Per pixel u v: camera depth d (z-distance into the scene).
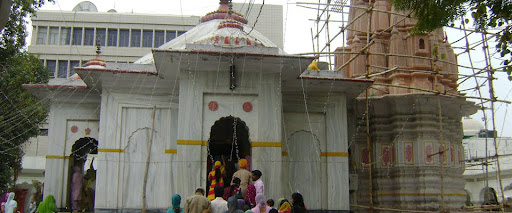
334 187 12.12
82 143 14.87
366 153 14.76
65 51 35.25
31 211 16.92
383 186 14.40
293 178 12.10
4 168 17.69
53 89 12.74
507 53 8.27
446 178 14.17
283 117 12.36
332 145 12.39
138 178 11.60
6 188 18.59
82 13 35.97
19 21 15.66
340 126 12.53
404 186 14.00
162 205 11.47
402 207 13.76
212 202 7.83
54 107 13.20
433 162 13.93
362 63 15.89
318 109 12.57
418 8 8.62
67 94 13.04
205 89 10.70
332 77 11.94
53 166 12.91
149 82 11.81
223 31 11.20
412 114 14.34
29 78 17.55
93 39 35.78
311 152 12.34
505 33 8.12
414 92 14.53
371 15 16.41
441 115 14.23
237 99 10.83
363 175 14.69
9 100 16.41
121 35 36.16
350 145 14.70
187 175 10.22
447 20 8.46
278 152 10.63
